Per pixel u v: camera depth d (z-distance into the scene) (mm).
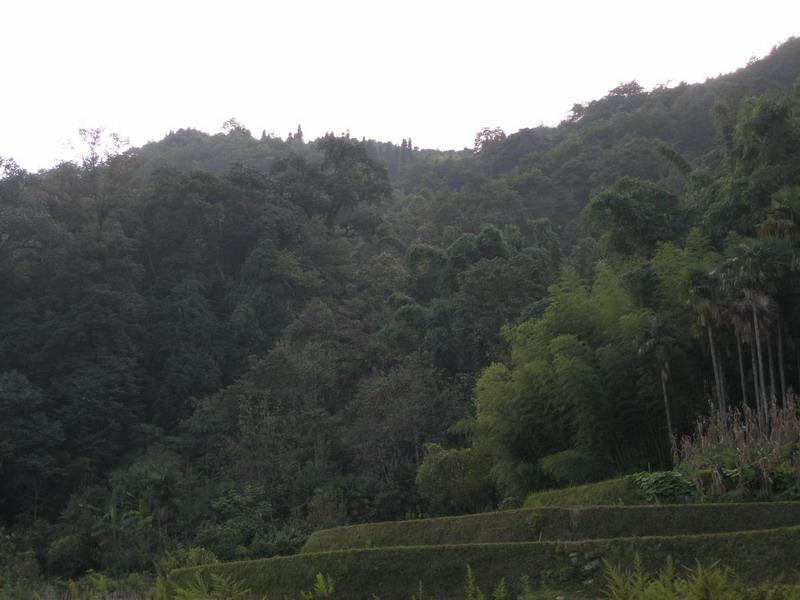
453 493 33469
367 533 21359
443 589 15570
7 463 44781
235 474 43344
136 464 43781
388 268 62219
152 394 52062
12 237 55656
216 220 61625
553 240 55531
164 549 37344
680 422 25109
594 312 27594
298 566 17266
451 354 44469
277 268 59156
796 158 29344
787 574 13016
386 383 42375
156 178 67000
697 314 24781
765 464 18234
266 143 117000
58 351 50969
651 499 19375
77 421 47219
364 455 41188
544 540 17703
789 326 25578
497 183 79188
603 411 24969
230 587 16719
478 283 44281
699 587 10844
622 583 12031
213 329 55188
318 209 71750
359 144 77688
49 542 39594
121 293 53562
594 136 97000
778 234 25750
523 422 27344
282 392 47281
